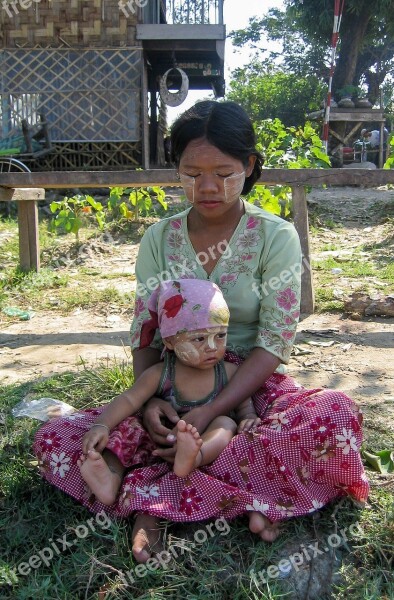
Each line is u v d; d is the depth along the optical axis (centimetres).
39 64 1267
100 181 585
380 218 1009
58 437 256
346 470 238
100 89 1273
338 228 969
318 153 846
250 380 252
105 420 244
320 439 234
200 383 253
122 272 754
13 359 458
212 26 1250
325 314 557
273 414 249
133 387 253
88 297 626
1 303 615
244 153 248
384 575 226
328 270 711
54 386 378
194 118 246
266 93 3161
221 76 1591
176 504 232
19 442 307
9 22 1259
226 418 244
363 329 513
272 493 240
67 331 534
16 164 1142
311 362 435
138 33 1249
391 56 3019
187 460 219
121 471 245
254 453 236
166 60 1518
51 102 1283
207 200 251
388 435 312
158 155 1559
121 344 491
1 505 264
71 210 913
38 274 706
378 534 239
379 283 641
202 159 245
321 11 2266
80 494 251
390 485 271
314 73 3173
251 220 271
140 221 966
